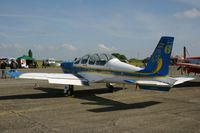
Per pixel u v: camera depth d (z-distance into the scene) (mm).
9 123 6793
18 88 14875
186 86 17047
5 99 10820
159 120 7238
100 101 10453
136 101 10508
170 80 9305
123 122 6973
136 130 6215
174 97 11742
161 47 10008
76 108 8914
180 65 19375
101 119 7305
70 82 11477
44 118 7383
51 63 53188
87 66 12844
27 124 6695
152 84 9016
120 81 11266
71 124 6723
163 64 9891
